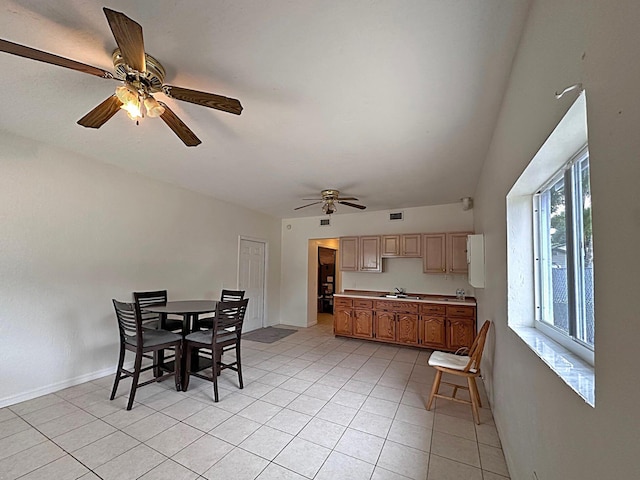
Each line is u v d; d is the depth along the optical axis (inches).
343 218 247.3
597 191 30.8
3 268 106.1
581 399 35.4
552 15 43.4
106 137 109.8
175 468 77.0
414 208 220.4
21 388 109.5
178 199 172.4
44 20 55.5
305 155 123.3
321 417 104.1
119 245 141.8
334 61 66.2
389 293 225.1
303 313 259.8
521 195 78.5
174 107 86.2
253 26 56.5
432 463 80.8
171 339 120.3
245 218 227.9
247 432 94.0
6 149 107.0
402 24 55.9
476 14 53.7
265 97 80.6
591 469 32.7
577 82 35.4
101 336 133.7
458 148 113.7
